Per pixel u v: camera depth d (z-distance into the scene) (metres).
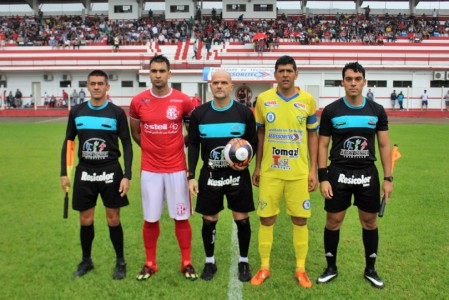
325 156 4.06
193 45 39.09
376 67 34.62
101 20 46.62
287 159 4.00
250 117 4.11
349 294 3.75
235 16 45.81
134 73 36.31
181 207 4.18
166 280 4.06
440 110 32.66
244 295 3.74
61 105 34.69
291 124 3.97
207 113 4.05
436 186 8.05
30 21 46.22
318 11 48.59
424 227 5.57
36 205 6.75
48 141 15.52
